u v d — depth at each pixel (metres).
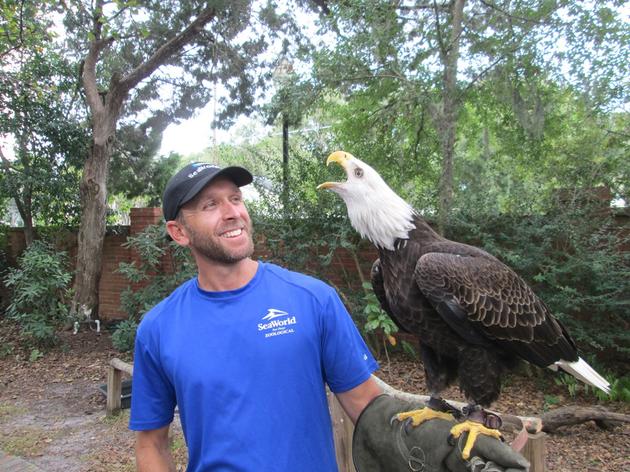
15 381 6.52
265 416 1.50
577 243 5.40
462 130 8.25
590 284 5.51
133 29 9.07
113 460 4.09
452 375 2.48
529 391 5.40
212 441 1.50
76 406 5.55
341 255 6.99
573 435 4.36
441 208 6.12
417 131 7.61
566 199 5.79
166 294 7.25
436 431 1.89
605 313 5.55
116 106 9.07
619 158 6.00
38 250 8.09
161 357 1.61
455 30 6.16
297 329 1.58
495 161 7.37
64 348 7.73
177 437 4.39
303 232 6.77
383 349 6.91
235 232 1.62
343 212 6.40
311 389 1.58
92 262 9.05
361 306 6.43
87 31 8.67
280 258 7.01
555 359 2.49
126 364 4.98
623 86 6.00
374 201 2.32
